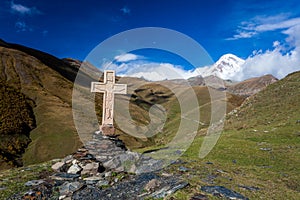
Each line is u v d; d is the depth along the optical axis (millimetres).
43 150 59594
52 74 117562
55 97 95125
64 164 13148
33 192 10297
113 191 10445
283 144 24391
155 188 10203
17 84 98125
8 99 82062
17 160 56531
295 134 27031
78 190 10672
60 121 74062
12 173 13164
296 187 13688
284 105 40656
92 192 10477
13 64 112875
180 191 9422
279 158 19906
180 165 13906
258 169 16453
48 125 71688
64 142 62125
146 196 9539
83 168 12539
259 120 37500
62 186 10938
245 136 28812
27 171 13344
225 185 10609
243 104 49188
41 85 104500
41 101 88812
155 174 12047
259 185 11695
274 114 38531
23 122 72250
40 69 117875
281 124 32500
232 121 40812
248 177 13383
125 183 11141
